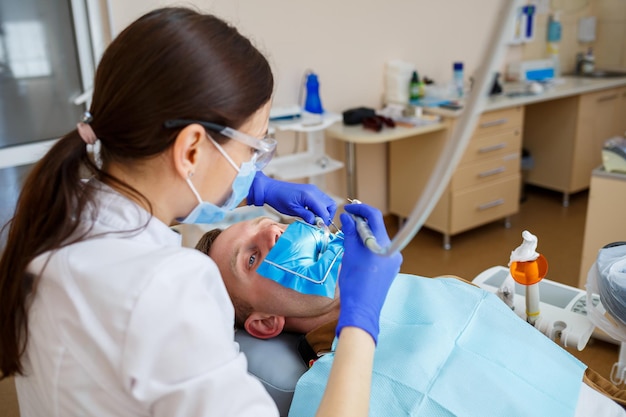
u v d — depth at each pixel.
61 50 2.54
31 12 2.42
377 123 3.02
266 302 1.23
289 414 1.04
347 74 3.38
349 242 0.92
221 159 0.80
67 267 0.71
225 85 0.74
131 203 0.78
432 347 1.11
